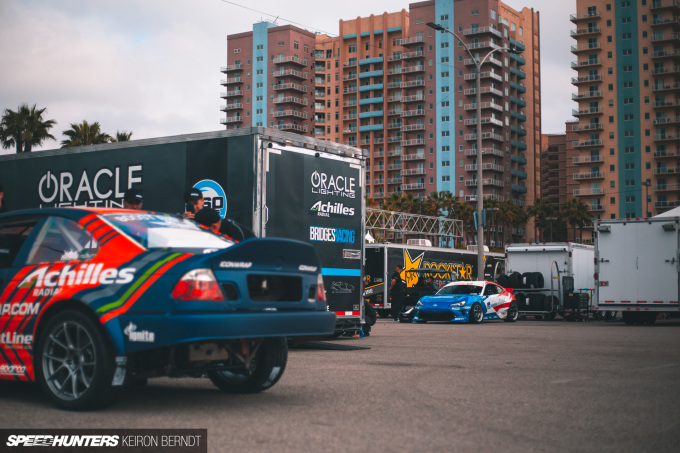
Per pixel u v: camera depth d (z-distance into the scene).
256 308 5.68
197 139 11.88
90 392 5.53
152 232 6.01
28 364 5.95
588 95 121.81
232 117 151.38
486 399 6.43
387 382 7.47
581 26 122.31
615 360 10.04
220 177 11.57
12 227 6.57
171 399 6.30
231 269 5.57
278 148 11.66
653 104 117.38
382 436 4.84
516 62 132.12
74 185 13.34
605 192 120.44
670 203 116.56
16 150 50.88
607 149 120.50
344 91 146.25
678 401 6.42
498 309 25.16
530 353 11.11
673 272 21.83
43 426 5.11
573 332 17.31
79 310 5.66
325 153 12.56
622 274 22.56
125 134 51.47
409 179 132.12
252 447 4.50
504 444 4.66
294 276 6.05
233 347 5.91
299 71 148.38
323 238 12.45
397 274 24.33
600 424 5.35
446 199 110.31
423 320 24.19
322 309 6.31
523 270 29.77
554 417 5.61
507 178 127.19
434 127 127.88
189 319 5.27
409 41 130.25
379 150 141.00
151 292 5.42
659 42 117.19
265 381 6.49
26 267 6.20
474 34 124.44
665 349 11.99
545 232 147.88
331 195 12.66
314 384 7.29
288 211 11.78
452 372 8.41
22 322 5.97
